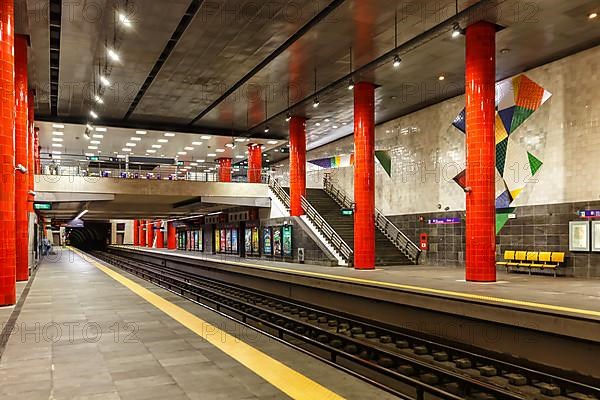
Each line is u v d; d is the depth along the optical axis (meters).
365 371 7.50
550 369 7.10
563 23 12.05
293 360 5.64
